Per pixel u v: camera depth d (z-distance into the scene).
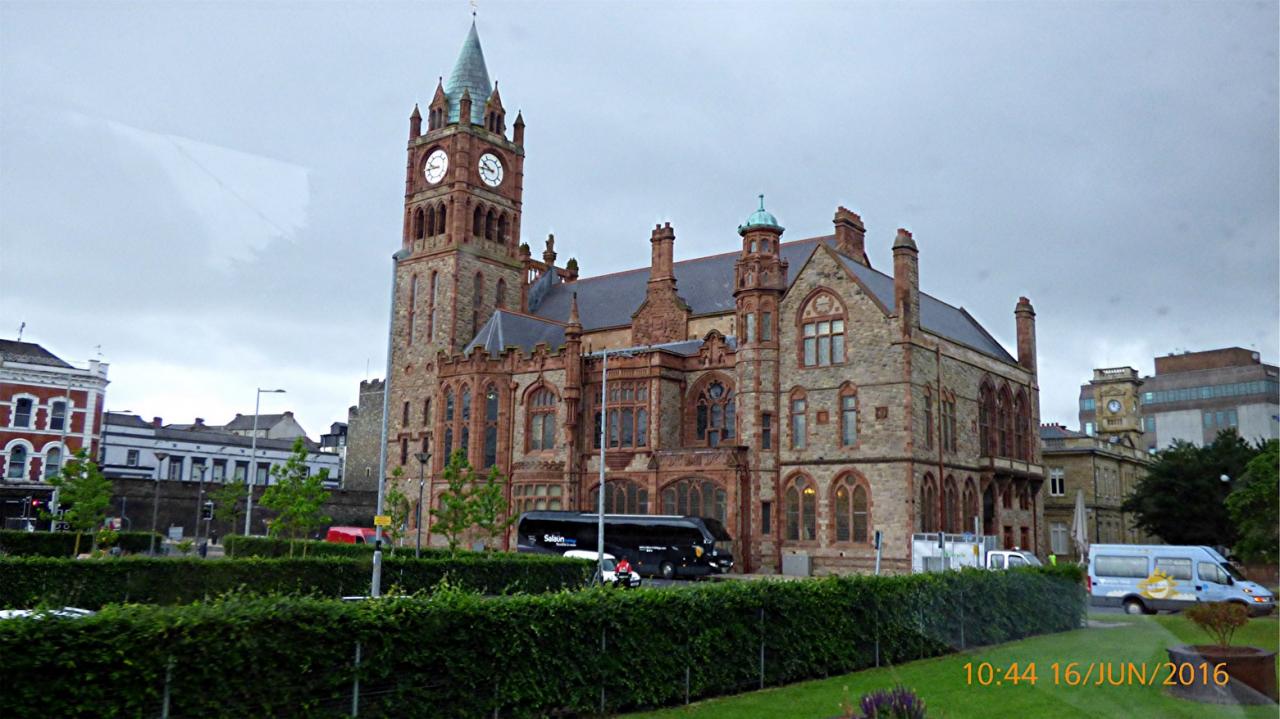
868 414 62.34
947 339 66.88
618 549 64.62
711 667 22.66
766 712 20.78
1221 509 52.59
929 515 61.91
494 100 100.56
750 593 23.94
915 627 14.59
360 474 131.00
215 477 126.31
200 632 15.72
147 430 120.06
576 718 20.55
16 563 35.09
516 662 19.45
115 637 14.98
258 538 62.28
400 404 93.25
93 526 60.50
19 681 14.16
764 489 65.50
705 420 72.00
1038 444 78.56
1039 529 76.62
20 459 89.88
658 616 21.92
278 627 16.61
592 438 74.69
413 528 86.69
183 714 15.48
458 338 91.81
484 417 81.81
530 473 76.38
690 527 62.28
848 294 64.50
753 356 67.19
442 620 18.50
